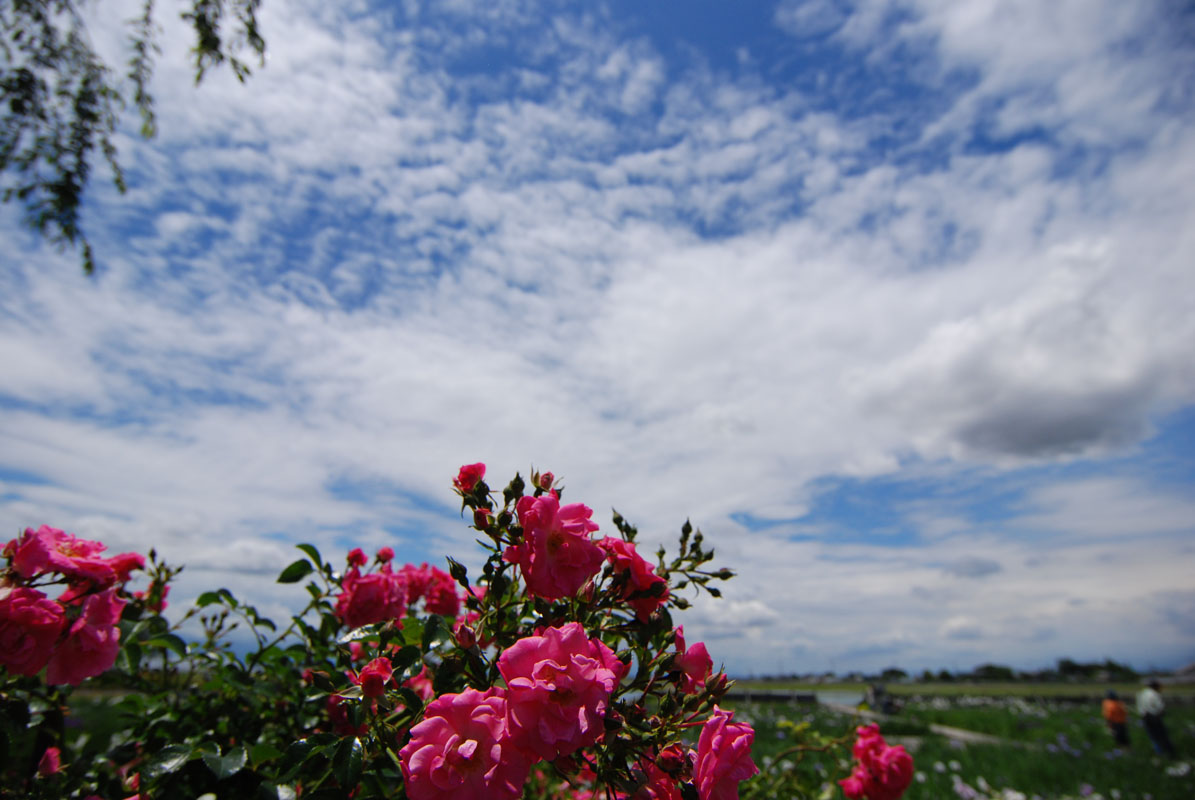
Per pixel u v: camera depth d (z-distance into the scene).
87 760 2.18
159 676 2.56
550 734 1.15
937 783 9.80
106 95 6.40
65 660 1.72
